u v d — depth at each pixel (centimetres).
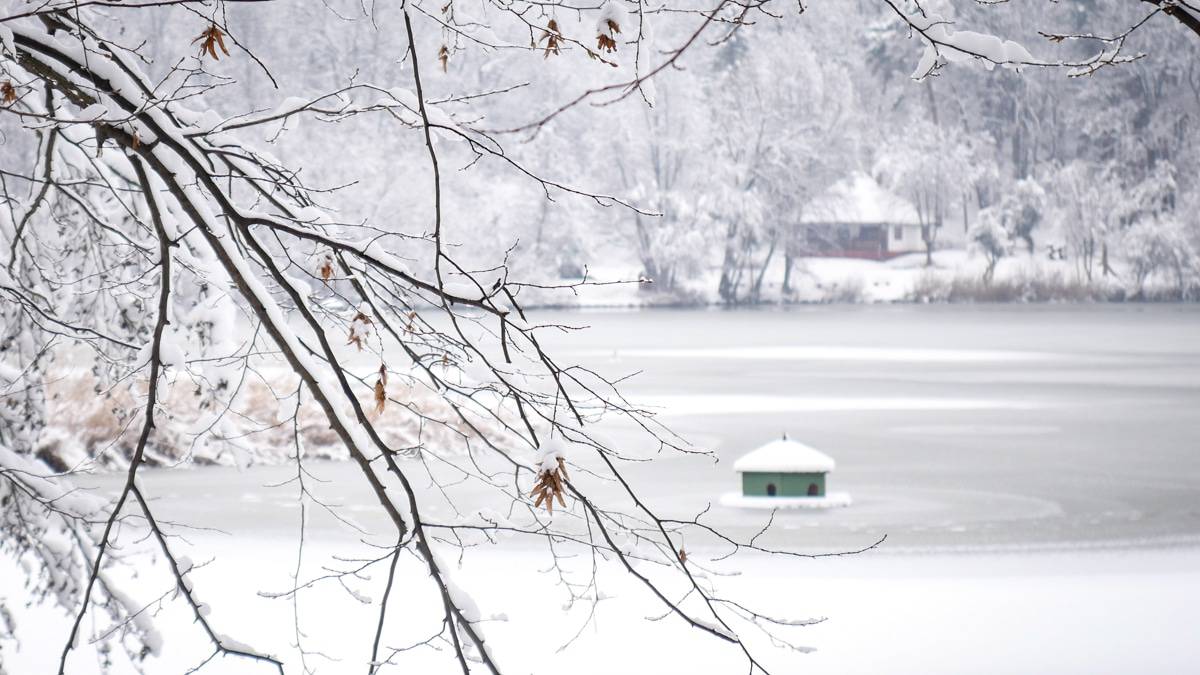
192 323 617
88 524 689
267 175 564
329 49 5647
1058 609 1294
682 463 2356
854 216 10594
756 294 10069
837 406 3306
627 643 1180
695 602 1330
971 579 1435
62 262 776
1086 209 9869
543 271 8862
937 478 2198
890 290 10231
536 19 475
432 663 1123
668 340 6050
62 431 2297
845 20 12194
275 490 2077
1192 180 10412
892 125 11494
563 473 450
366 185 6606
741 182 9838
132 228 764
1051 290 9938
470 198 8431
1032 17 9919
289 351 511
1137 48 10519
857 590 1380
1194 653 1130
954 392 3650
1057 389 3719
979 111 11381
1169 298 9856
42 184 735
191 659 1130
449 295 481
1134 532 1712
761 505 1930
